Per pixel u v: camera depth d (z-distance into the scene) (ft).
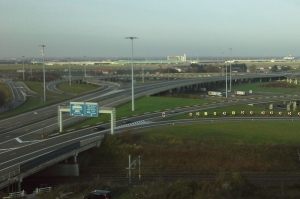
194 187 130.62
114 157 191.31
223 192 126.00
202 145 196.03
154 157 186.39
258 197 125.39
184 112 295.48
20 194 132.67
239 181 134.51
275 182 153.17
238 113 290.97
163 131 222.69
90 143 192.34
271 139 205.16
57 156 166.30
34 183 163.12
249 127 236.63
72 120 265.95
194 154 185.68
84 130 233.55
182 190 126.00
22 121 265.95
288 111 313.94
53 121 263.90
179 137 207.82
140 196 126.11
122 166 182.29
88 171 179.22
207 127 236.02
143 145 195.31
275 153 185.06
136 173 174.19
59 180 165.99
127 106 328.29
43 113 297.33
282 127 237.04
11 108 337.72
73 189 133.59
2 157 170.81
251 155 183.83
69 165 172.55
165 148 190.29
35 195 131.64
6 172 147.74
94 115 221.66
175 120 263.29
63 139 208.95
